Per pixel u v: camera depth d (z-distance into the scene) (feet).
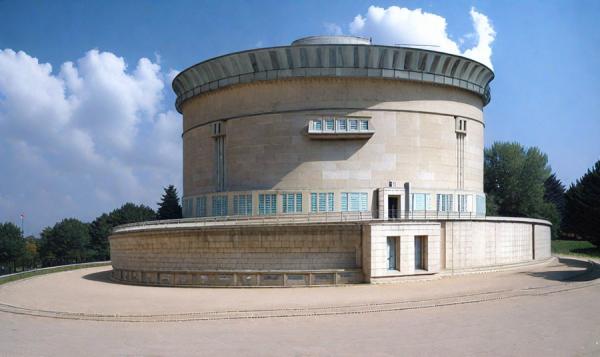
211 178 155.84
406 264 105.81
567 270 119.34
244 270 109.70
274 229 109.70
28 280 144.97
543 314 64.85
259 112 145.69
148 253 126.31
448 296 80.94
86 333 62.54
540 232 155.63
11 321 72.23
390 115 142.31
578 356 47.24
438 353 48.78
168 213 281.13
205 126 158.71
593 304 70.38
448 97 150.82
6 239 312.91
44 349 54.44
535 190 293.64
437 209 145.07
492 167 304.09
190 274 114.42
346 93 141.69
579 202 226.99
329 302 79.61
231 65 147.64
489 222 128.98
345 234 107.14
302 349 51.44
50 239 327.26
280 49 140.67
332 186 139.64
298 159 141.38
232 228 112.37
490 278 107.55
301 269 108.27
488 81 167.22
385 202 136.87
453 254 119.55
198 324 65.62
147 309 79.56
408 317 65.62
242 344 54.24
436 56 144.36
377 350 50.26
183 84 165.27
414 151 143.43
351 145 140.56
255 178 145.18
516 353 48.26
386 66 141.69
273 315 69.15
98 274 163.73
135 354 51.44
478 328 58.34
